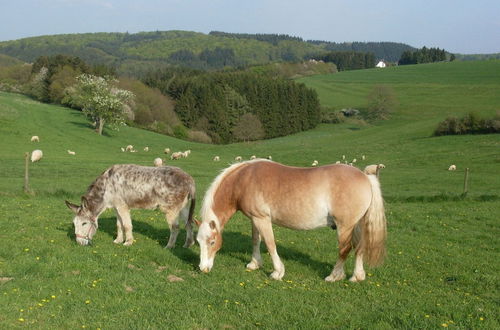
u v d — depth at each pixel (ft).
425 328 21.02
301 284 27.30
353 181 26.66
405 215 53.52
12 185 71.72
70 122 224.94
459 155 157.17
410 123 264.31
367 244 27.20
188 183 32.96
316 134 309.01
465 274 30.27
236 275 27.86
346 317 22.39
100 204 33.12
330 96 406.82
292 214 27.20
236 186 28.60
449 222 49.85
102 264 27.94
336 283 27.63
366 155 179.83
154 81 380.37
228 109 328.70
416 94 371.76
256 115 331.77
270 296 24.30
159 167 33.68
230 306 22.91
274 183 27.43
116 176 32.99
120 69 620.49
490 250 38.24
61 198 59.16
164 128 284.00
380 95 334.85
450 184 98.32
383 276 29.60
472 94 350.64
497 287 28.35
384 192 81.97
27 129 188.24
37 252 29.55
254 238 29.86
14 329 19.08
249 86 338.95
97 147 181.88
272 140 283.18
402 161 158.20
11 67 376.48
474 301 25.45
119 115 226.38
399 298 25.50
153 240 35.78
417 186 94.73
